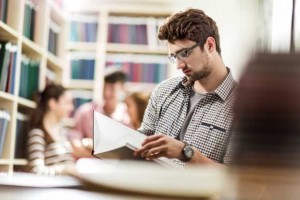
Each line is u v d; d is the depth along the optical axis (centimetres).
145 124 205
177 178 67
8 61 307
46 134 318
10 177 111
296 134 39
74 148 286
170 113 196
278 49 41
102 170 81
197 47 186
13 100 318
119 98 393
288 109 39
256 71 40
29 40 355
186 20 188
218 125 179
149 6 450
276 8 292
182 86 197
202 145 179
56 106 328
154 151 157
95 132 168
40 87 371
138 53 455
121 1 452
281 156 39
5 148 313
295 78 39
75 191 85
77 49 454
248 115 40
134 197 69
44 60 382
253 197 41
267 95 39
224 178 45
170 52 195
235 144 41
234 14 349
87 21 455
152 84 441
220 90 184
